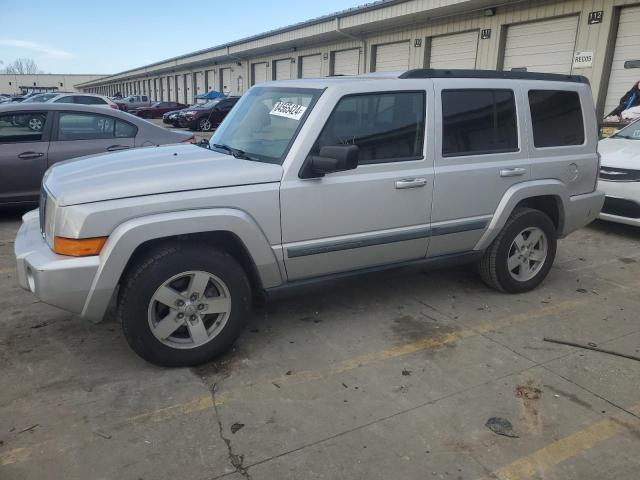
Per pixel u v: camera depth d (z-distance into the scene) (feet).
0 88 309.83
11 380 10.46
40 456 8.36
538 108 14.74
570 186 15.52
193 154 12.38
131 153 12.91
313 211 11.46
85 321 13.05
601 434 9.12
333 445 8.74
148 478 7.95
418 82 12.66
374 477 8.04
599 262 18.56
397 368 11.19
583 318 13.80
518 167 14.20
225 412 9.59
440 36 55.52
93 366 11.05
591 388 10.53
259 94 13.87
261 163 11.43
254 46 88.53
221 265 10.78
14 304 13.98
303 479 7.98
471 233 13.89
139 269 10.20
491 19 48.75
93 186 10.07
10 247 18.97
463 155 13.33
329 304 14.46
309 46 81.00
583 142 15.83
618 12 38.91
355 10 60.29
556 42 43.57
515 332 12.95
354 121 11.88
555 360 11.61
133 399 9.92
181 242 10.69
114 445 8.65
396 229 12.64
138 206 9.98
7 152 21.36
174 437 8.88
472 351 11.97
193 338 10.91
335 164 10.70
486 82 13.74
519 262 15.15
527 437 9.00
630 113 38.96
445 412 9.67
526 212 14.73
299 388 10.41
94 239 9.78
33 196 22.15
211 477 8.00
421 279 16.47
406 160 12.53
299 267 11.78
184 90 151.64
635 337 12.74
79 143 22.53
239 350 11.87
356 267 12.64
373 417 9.50
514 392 10.34
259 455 8.48
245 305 11.32
